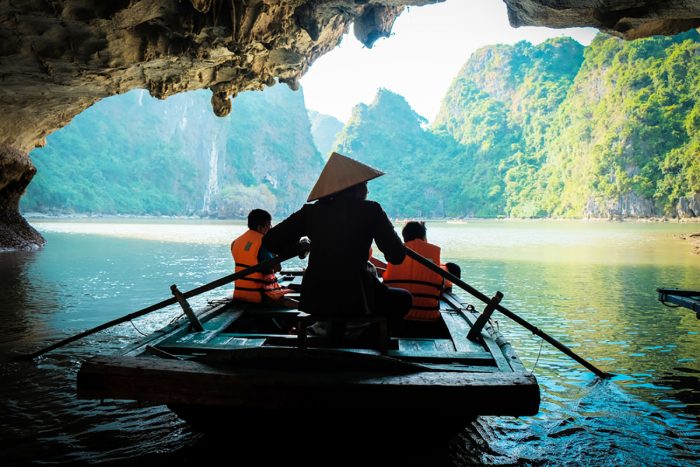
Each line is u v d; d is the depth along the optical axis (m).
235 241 5.33
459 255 21.91
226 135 176.25
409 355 3.53
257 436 3.29
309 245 3.62
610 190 116.56
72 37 9.86
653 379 5.18
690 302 5.80
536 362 5.79
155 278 12.57
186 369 2.88
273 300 5.16
